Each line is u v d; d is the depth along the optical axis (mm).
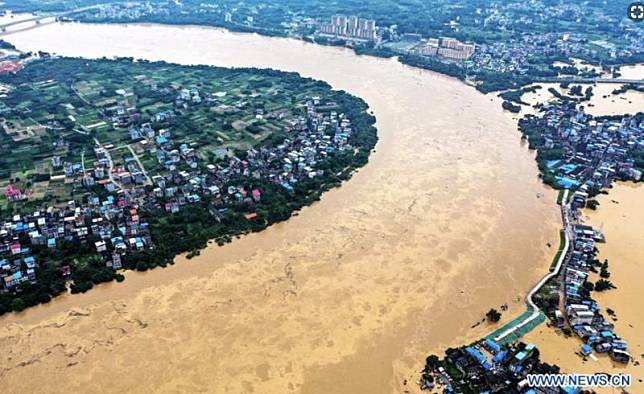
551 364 114250
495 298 135625
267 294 136375
